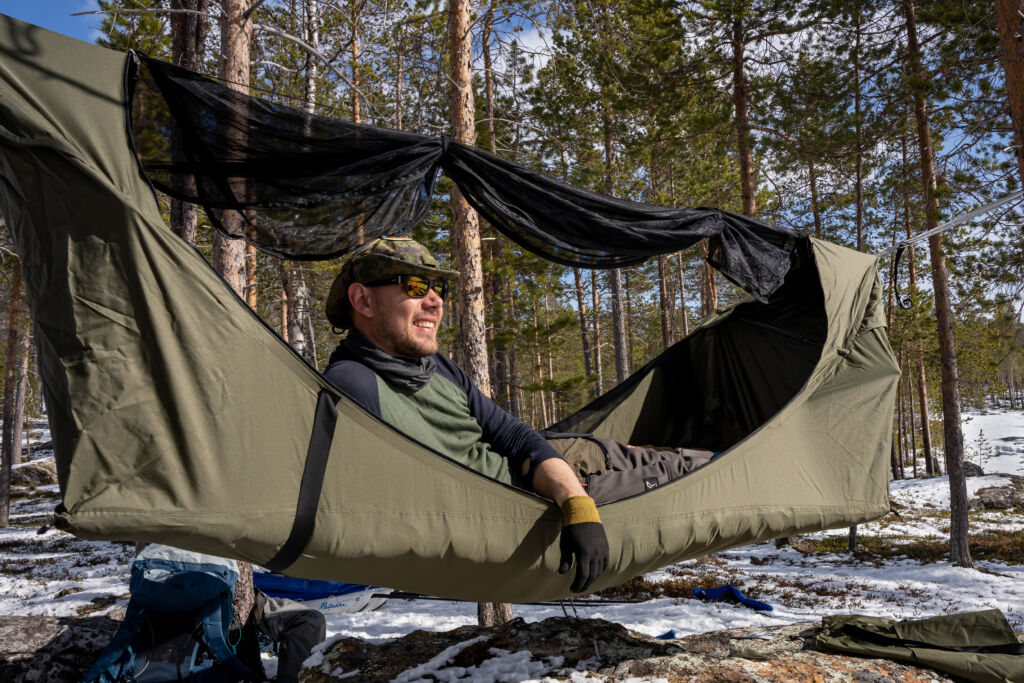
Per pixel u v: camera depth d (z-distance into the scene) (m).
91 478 1.56
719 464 2.53
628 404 4.31
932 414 44.72
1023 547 15.96
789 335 4.18
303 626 4.26
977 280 11.56
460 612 9.02
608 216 2.92
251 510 1.68
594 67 9.32
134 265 1.64
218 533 1.64
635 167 20.14
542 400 30.14
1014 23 6.83
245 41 6.07
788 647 3.57
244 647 4.20
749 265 3.50
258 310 14.40
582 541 1.99
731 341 4.43
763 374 4.29
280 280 13.34
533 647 3.48
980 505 23.80
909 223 19.28
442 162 2.53
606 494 2.40
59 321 1.62
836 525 2.77
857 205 16.14
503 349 14.59
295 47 11.23
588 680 2.98
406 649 3.70
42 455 35.16
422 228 14.70
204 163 2.11
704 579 12.59
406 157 2.39
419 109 8.39
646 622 8.85
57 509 1.52
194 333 1.69
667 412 4.41
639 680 2.97
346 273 2.22
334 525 1.78
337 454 1.82
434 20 8.36
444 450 2.19
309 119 2.14
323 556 1.79
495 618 6.83
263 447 1.73
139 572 3.49
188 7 7.14
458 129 7.14
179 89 1.97
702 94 15.07
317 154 2.21
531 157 11.91
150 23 7.75
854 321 3.34
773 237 3.68
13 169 1.63
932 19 11.87
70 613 9.30
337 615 8.84
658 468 2.57
